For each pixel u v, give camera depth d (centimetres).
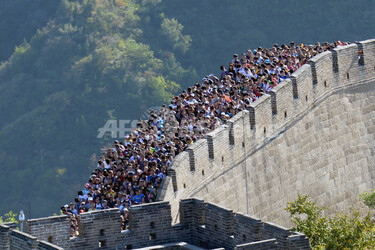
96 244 5541
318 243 6500
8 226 5094
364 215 8500
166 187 6338
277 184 7675
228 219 5403
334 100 8356
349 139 8462
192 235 5656
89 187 6519
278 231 4978
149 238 5653
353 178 8469
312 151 8088
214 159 6969
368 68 8650
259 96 7675
